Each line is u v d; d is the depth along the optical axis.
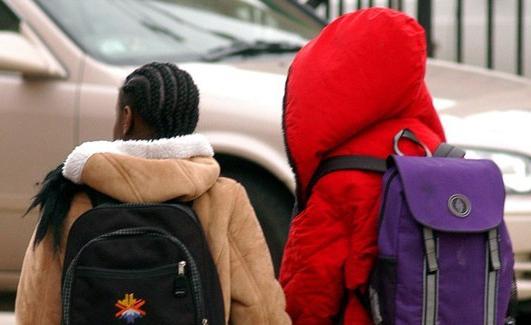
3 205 13.99
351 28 8.20
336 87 8.12
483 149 13.40
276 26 15.88
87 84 14.07
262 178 13.62
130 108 7.58
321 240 8.09
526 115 14.02
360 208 7.95
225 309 7.33
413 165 7.80
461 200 7.73
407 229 7.68
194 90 7.62
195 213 7.34
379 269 7.77
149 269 6.95
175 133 7.58
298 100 8.20
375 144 8.19
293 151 8.23
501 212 7.83
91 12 14.81
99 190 7.18
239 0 16.00
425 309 7.63
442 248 7.67
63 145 13.96
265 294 7.45
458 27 23.50
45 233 7.25
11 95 14.02
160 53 14.73
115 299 6.91
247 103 13.67
